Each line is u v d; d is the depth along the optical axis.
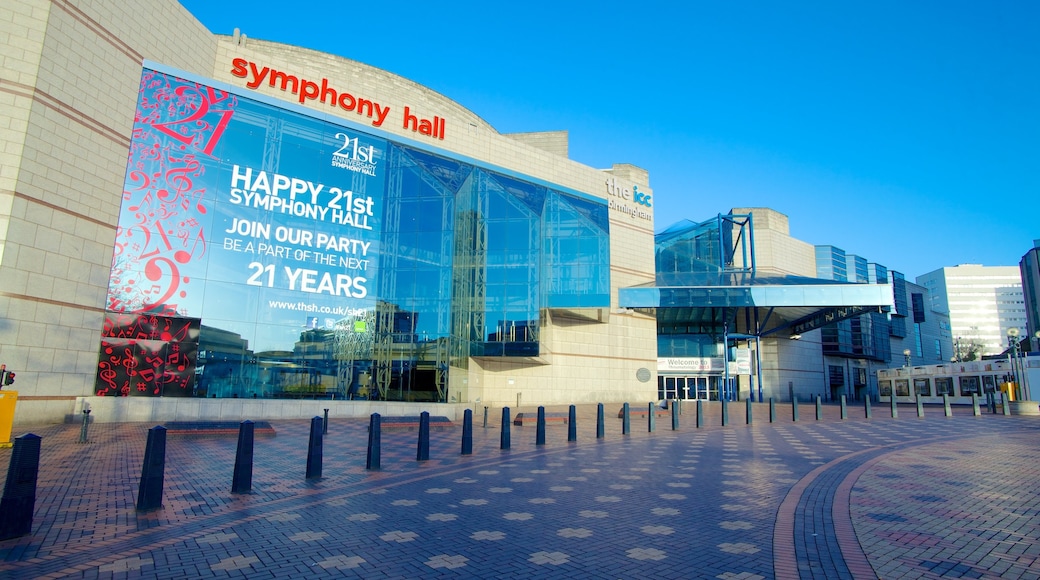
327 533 7.11
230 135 25.53
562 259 39.12
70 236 20.02
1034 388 37.75
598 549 6.55
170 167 23.55
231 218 25.16
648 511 8.37
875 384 68.00
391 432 20.42
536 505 8.75
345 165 29.03
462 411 29.39
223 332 24.44
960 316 166.50
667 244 53.81
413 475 11.31
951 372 45.75
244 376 24.86
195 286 23.84
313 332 26.98
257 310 25.52
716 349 50.84
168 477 10.66
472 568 5.89
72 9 20.14
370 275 29.05
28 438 6.88
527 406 37.38
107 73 21.48
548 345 38.66
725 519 7.89
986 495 9.30
